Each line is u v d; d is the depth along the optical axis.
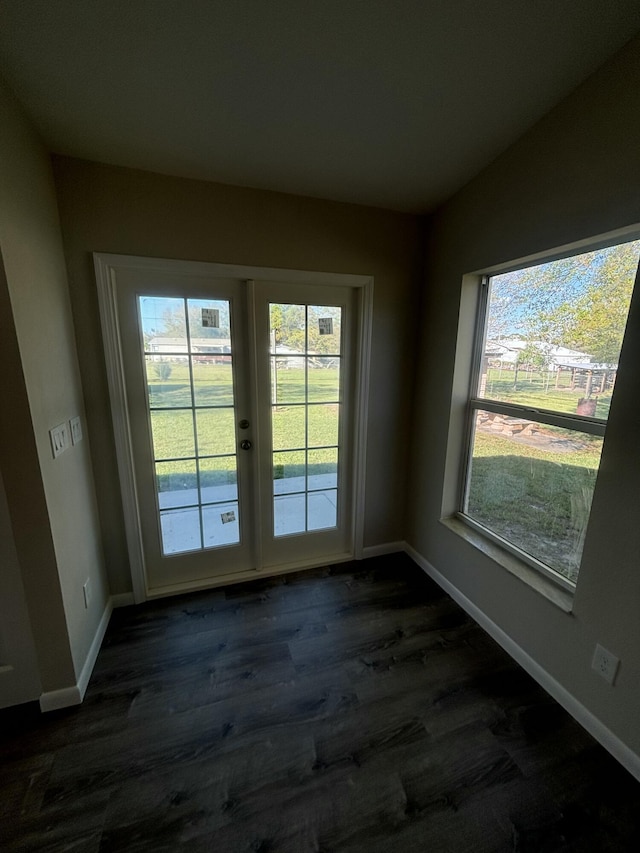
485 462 2.02
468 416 2.11
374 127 1.47
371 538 2.59
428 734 1.38
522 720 1.43
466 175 1.80
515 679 1.62
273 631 1.90
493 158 1.68
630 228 1.19
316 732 1.38
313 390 2.26
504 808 1.15
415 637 1.86
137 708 1.47
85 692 1.54
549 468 1.63
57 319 1.53
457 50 1.14
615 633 1.26
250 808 1.14
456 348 2.02
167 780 1.21
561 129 1.36
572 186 1.34
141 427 1.97
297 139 1.53
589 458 1.45
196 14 1.00
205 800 1.16
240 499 2.26
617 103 1.17
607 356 1.36
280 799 1.17
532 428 1.71
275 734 1.37
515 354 1.79
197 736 1.36
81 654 1.56
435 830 1.09
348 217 2.06
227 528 2.28
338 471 2.46
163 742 1.34
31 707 1.46
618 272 1.30
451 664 1.70
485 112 1.40
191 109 1.35
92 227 1.66
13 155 1.22
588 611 1.36
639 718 1.21
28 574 1.34
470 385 2.09
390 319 2.27
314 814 1.13
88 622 1.68
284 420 2.24
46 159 1.50
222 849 1.05
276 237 1.94
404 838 1.08
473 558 1.97
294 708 1.47
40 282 1.39
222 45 1.10
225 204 1.83
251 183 1.83
